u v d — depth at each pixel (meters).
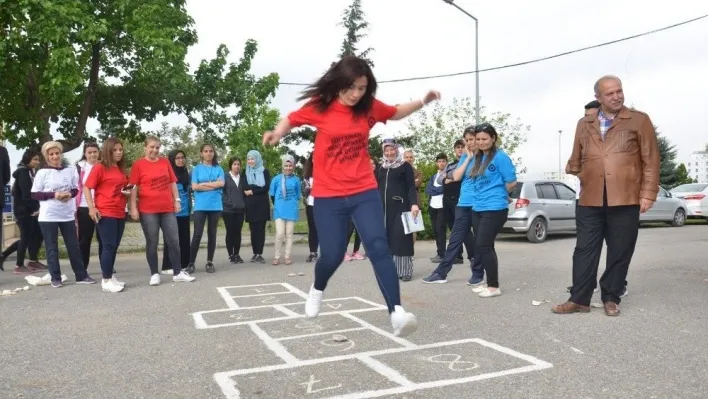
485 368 3.93
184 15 15.84
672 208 18.45
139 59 15.75
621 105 5.50
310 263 10.29
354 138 4.01
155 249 7.79
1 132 15.05
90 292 7.21
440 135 27.41
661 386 3.54
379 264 4.02
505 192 6.53
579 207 5.71
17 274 9.08
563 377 3.73
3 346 4.65
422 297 6.62
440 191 9.96
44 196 7.58
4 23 12.30
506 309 5.87
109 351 4.47
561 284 7.43
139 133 17.81
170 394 3.52
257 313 5.84
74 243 7.89
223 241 14.73
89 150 8.43
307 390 3.54
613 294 5.58
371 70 3.96
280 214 10.11
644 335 4.74
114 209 7.38
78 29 12.88
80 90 15.21
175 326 5.28
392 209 7.90
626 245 5.52
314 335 4.89
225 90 17.05
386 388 3.56
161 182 7.77
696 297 6.30
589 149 5.62
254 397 3.44
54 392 3.58
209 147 9.09
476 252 7.20
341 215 4.08
